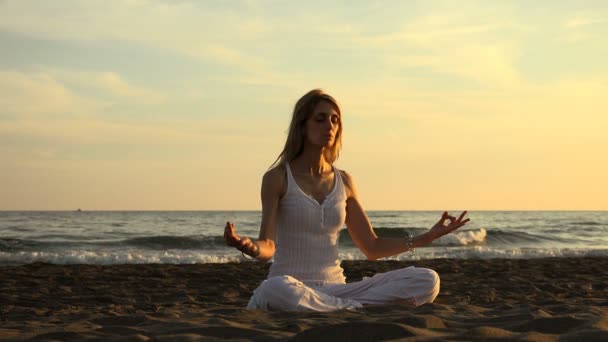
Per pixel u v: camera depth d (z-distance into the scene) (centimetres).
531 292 675
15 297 679
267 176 380
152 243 2027
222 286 814
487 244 2378
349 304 383
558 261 1305
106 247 1947
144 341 263
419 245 393
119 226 3438
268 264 1277
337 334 254
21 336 296
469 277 896
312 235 383
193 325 325
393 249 397
